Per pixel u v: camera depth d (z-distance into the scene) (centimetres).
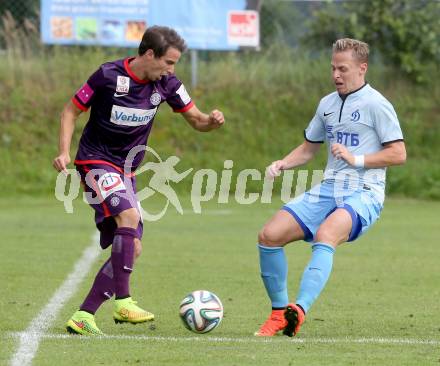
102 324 2388
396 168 7112
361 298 2884
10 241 4241
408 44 7719
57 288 2961
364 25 7731
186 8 7438
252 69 7900
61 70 7619
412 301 2830
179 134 7319
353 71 2295
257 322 2438
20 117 7325
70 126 2284
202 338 2164
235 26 7512
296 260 3841
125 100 2262
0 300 2714
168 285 3086
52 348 2000
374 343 2120
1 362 1845
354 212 2245
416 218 5634
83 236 4481
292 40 8044
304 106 7725
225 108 7600
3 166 6919
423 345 2103
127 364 1834
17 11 7819
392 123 2272
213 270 3447
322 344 2095
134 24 7419
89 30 7400
